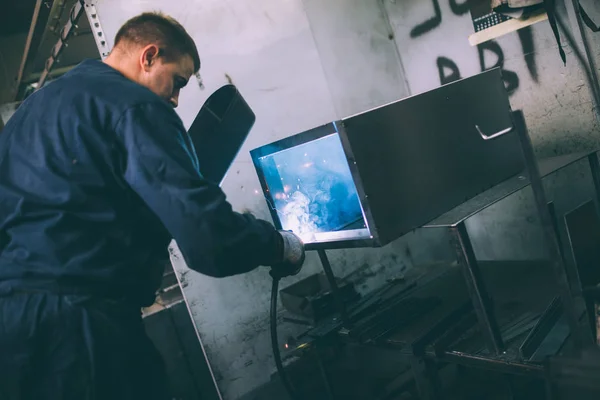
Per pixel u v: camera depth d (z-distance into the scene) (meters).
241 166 2.20
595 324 1.16
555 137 2.08
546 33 1.98
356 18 2.55
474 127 1.56
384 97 2.62
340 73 2.47
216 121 1.52
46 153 1.03
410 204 1.32
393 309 1.66
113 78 1.09
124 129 1.01
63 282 1.00
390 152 1.29
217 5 2.16
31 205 1.02
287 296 1.91
